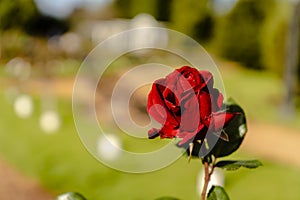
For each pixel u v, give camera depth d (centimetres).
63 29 2748
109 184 708
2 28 1848
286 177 718
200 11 3369
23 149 909
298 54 1633
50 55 1602
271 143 1059
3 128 1074
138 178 711
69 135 942
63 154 829
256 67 2698
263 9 2711
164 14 3884
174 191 673
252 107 1538
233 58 2788
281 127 1291
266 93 1817
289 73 1595
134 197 666
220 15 3131
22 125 1070
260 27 2711
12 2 1888
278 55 1772
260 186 687
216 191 120
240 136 122
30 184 771
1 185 768
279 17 1791
